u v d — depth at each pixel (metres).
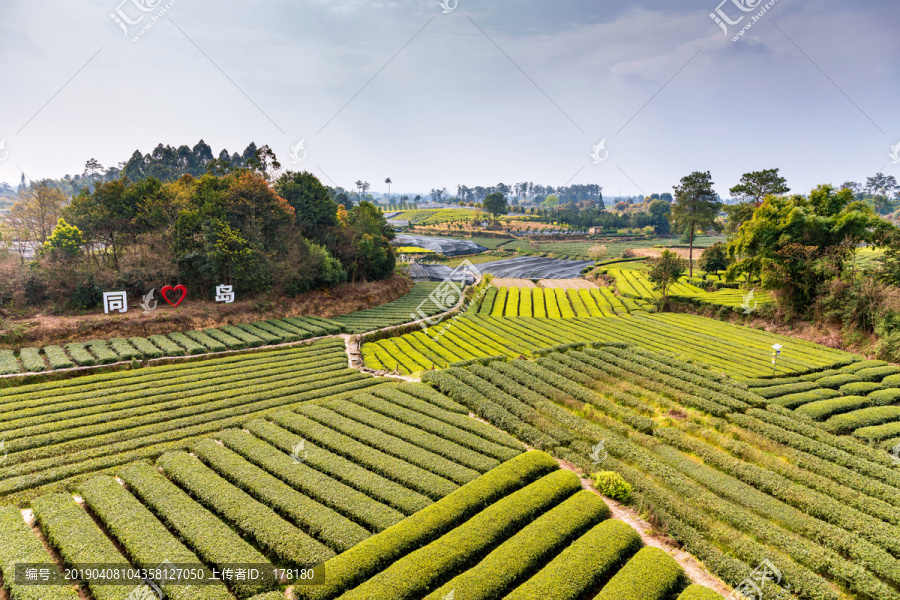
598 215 189.62
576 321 64.69
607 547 20.05
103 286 51.75
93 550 19.05
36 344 44.69
